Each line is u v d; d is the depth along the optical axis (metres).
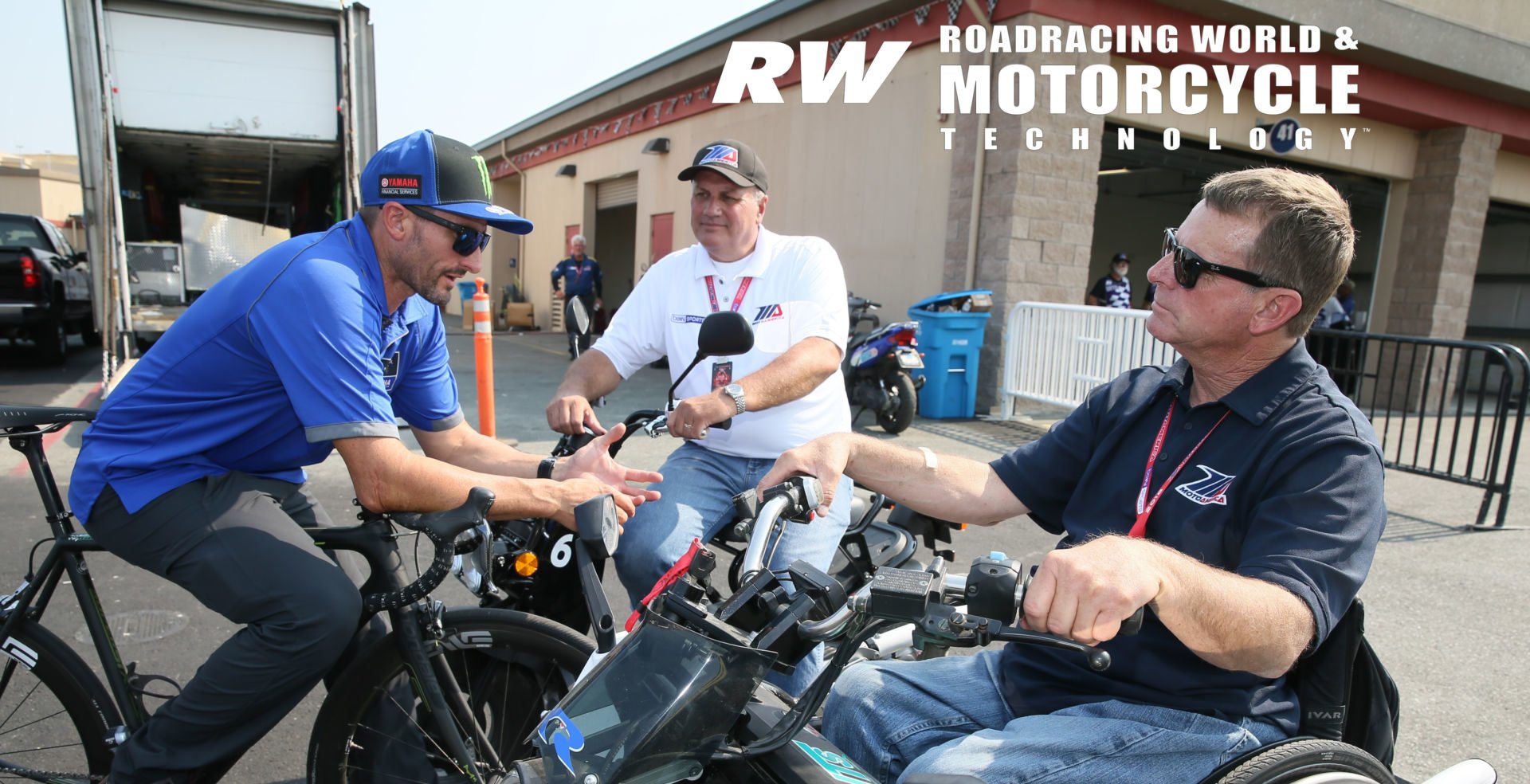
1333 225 1.56
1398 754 2.94
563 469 2.38
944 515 2.05
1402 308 12.01
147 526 1.99
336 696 2.13
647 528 2.55
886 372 7.84
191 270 9.03
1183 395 1.80
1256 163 11.30
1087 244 8.85
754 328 2.87
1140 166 12.47
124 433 2.03
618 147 15.70
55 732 2.79
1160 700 1.64
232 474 2.11
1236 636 1.36
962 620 1.25
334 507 5.24
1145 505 1.74
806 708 1.38
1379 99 10.21
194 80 8.30
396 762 2.21
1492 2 10.80
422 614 2.10
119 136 8.43
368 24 8.58
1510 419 11.12
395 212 2.02
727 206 2.79
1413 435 9.45
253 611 1.95
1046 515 2.05
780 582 1.54
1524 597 4.41
